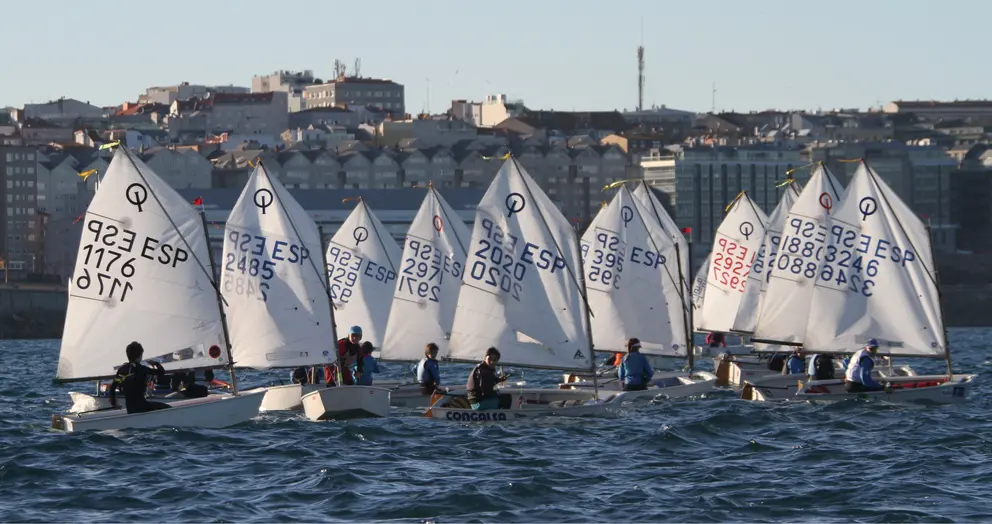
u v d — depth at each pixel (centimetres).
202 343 13575
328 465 11300
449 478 10750
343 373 15388
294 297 15475
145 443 12325
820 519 9388
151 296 13450
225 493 10125
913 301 16475
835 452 12175
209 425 13400
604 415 14775
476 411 14012
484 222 14938
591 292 18850
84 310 13338
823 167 17938
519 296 14888
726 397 17112
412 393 15375
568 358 14850
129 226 13388
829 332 16775
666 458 11919
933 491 10300
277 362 15450
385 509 9606
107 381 14725
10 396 18812
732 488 10412
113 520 9244
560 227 14875
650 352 18850
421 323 18188
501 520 9312
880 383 16575
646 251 18850
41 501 9850
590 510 9631
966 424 14250
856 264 16675
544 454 12062
